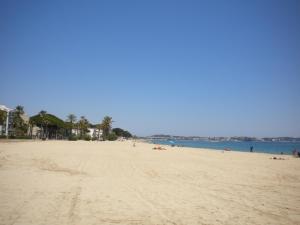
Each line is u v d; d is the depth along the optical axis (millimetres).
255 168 25453
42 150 41250
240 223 8336
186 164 27469
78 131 161750
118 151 47625
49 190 12250
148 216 8766
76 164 24094
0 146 47938
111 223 7949
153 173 19844
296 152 49562
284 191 13992
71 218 8289
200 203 10758
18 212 8727
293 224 8398
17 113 107438
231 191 13633
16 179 14922
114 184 14477
